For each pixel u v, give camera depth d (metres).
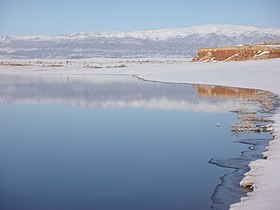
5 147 15.84
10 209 9.40
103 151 15.02
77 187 10.91
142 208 9.40
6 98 34.31
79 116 23.98
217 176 11.59
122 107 27.80
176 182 11.19
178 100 30.86
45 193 10.46
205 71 57.88
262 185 10.02
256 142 15.61
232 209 8.71
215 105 27.53
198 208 9.30
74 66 100.69
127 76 61.84
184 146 15.55
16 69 88.19
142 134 18.12
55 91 39.34
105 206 9.55
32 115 24.69
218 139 16.61
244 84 39.91
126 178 11.63
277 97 28.94
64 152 14.91
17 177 11.84
